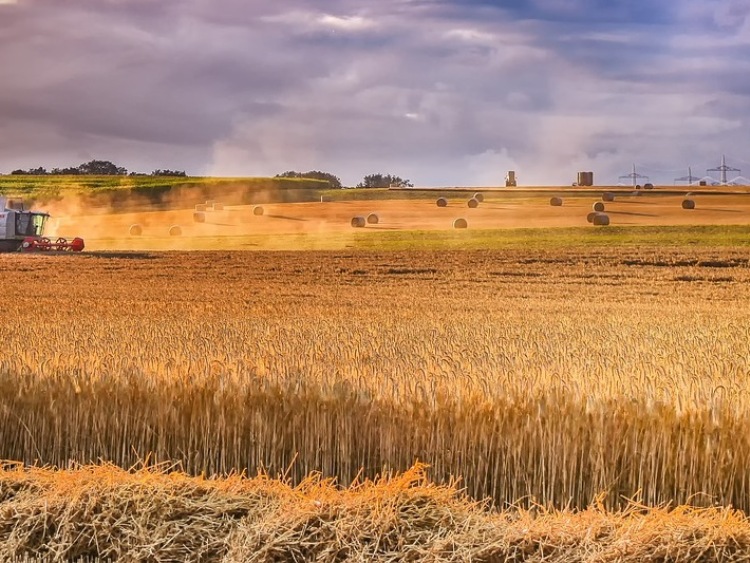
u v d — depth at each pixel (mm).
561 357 11945
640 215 75438
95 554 7504
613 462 8969
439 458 9477
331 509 7621
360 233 68125
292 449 9891
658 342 15680
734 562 7094
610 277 42188
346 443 9719
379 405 9648
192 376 10344
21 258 51719
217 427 10086
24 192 112750
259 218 81938
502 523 7527
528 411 9219
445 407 9469
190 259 51812
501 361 11125
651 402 8992
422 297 33594
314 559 7238
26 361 11352
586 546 7168
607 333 18031
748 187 115062
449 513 7645
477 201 87000
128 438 10422
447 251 54938
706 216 73562
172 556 7312
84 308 25359
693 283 39281
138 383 10406
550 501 8867
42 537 7562
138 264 48906
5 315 22172
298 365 10953
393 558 7191
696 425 8805
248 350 12648
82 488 7902
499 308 28141
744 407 8906
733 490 8789
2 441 10688
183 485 8148
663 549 7121
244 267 47750
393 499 7734
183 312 24344
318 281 41406
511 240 61250
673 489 8953
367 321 21234
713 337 17172
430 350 13102
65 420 10539
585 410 9086
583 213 77625
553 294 35250
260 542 7332
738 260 47094
